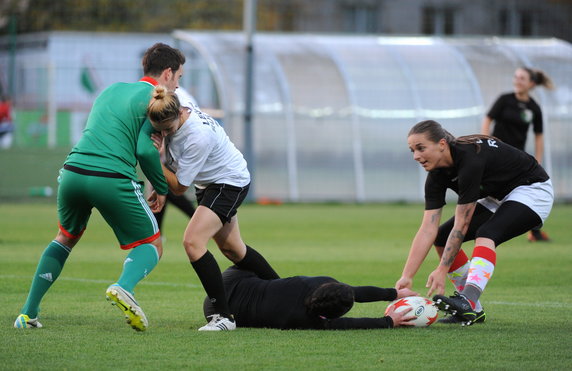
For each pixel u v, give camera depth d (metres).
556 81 90.88
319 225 59.91
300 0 130.00
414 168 89.38
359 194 88.00
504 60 92.44
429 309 22.36
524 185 22.73
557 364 17.84
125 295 20.67
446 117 89.62
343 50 91.94
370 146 88.44
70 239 22.25
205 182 22.78
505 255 41.66
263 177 85.81
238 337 20.67
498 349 19.33
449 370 17.28
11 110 89.00
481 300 27.80
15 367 17.33
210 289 21.81
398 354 18.77
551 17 104.38
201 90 89.81
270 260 39.12
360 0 133.62
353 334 21.08
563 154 88.88
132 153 21.50
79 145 21.52
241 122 84.56
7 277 32.62
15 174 84.44
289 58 89.38
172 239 49.94
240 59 86.81
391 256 41.19
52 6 113.88
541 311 25.39
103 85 92.12
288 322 21.64
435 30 134.50
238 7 127.12
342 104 88.06
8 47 99.12
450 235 22.19
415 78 90.25
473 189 21.94
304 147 86.94
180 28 124.00
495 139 22.97
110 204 21.11
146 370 17.14
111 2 118.56
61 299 27.61
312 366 17.58
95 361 17.92
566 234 53.56
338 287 21.16
